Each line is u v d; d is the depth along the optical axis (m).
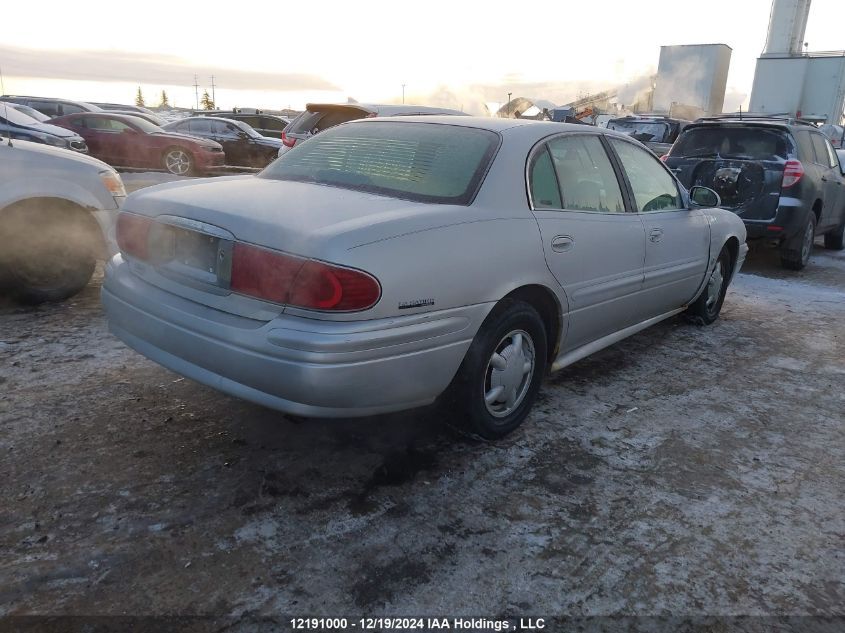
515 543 2.49
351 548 2.41
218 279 2.61
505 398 3.19
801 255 7.94
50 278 4.88
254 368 2.46
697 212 4.84
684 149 8.02
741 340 5.17
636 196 4.08
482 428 3.11
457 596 2.21
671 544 2.53
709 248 4.91
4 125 10.90
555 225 3.23
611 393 3.96
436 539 2.49
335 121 9.12
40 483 2.68
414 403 2.75
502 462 3.07
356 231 2.45
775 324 5.70
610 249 3.64
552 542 2.51
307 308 2.39
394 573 2.29
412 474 2.92
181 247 2.79
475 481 2.90
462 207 2.88
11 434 3.03
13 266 4.68
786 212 7.27
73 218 4.86
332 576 2.26
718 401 3.93
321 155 3.46
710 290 5.31
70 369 3.77
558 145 3.52
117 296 3.02
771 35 34.34
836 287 7.36
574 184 3.53
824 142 8.68
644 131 15.55
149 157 15.37
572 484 2.92
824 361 4.76
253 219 2.54
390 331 2.48
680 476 3.04
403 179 3.08
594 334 3.86
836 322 5.85
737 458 3.24
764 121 7.69
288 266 2.40
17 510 2.50
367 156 3.30
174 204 2.81
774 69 34.12
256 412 3.40
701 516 2.73
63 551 2.30
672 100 35.03
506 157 3.15
